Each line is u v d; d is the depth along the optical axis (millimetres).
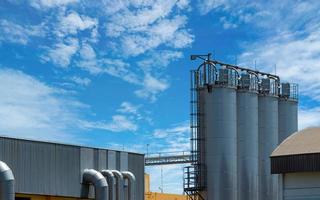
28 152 41469
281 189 43000
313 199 41594
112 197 46125
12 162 40281
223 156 64438
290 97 72438
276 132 70125
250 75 68375
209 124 65250
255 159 66688
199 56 66875
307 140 43906
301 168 41906
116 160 48594
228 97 65375
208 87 65562
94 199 45812
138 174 50750
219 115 64875
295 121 72125
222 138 64625
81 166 45344
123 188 47375
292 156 42406
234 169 64875
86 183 45562
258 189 66938
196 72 67062
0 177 37750
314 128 45906
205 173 65062
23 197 41000
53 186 42938
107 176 46438
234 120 65625
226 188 64062
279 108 71750
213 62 66562
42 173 42281
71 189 44281
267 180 67875
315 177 41750
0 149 39531
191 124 66688
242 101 66938
